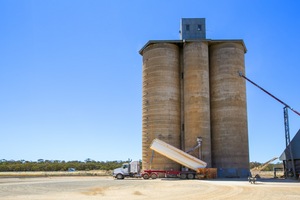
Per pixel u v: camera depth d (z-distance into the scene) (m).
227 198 20.45
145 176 47.72
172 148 48.00
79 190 26.83
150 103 55.59
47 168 113.44
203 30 60.81
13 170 110.06
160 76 55.91
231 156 52.31
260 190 26.34
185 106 55.06
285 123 50.28
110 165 124.00
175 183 35.91
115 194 23.53
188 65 55.88
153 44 57.81
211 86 56.94
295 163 48.44
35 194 23.33
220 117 54.31
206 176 46.28
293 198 20.44
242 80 55.78
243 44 58.00
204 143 52.28
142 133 56.47
